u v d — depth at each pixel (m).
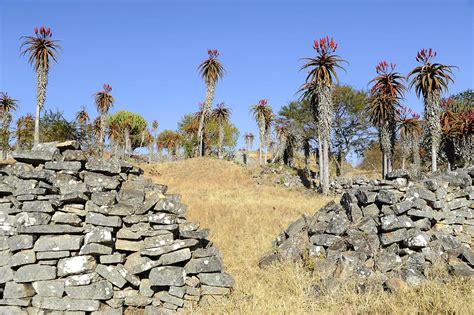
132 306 6.59
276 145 59.75
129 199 7.07
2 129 39.06
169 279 6.60
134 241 6.82
